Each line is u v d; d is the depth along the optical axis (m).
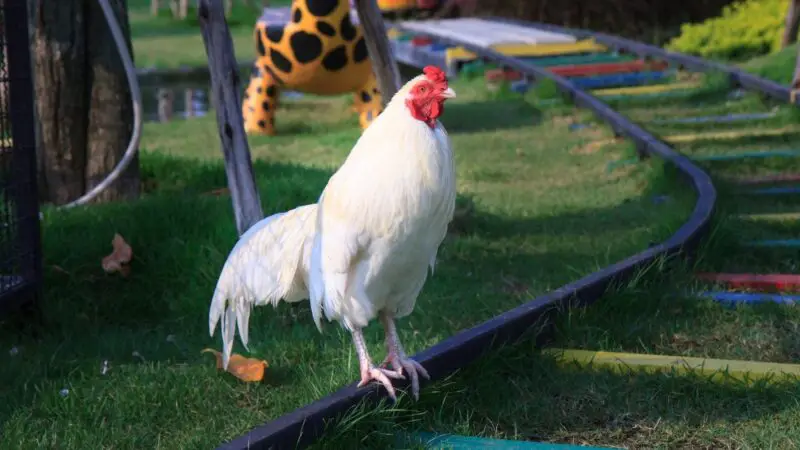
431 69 2.72
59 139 4.39
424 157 2.71
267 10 7.48
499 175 5.43
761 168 5.02
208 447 2.85
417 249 2.77
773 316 3.40
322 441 2.77
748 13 10.23
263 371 3.12
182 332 3.47
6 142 3.41
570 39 10.30
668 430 2.87
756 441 2.80
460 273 3.87
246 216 3.60
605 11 12.95
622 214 4.48
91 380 3.15
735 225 4.08
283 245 2.92
